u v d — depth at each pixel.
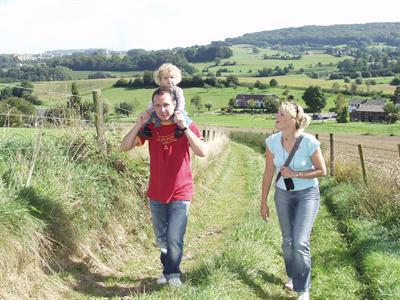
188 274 5.47
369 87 147.38
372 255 6.34
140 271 5.64
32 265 4.59
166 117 4.65
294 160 4.95
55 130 6.69
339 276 5.92
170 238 4.89
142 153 8.20
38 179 5.50
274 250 6.59
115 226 6.26
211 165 14.85
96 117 6.98
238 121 93.69
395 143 47.69
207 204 9.72
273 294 5.23
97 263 5.41
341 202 9.80
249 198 10.84
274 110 113.75
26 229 4.60
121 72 111.38
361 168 12.35
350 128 78.81
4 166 5.41
